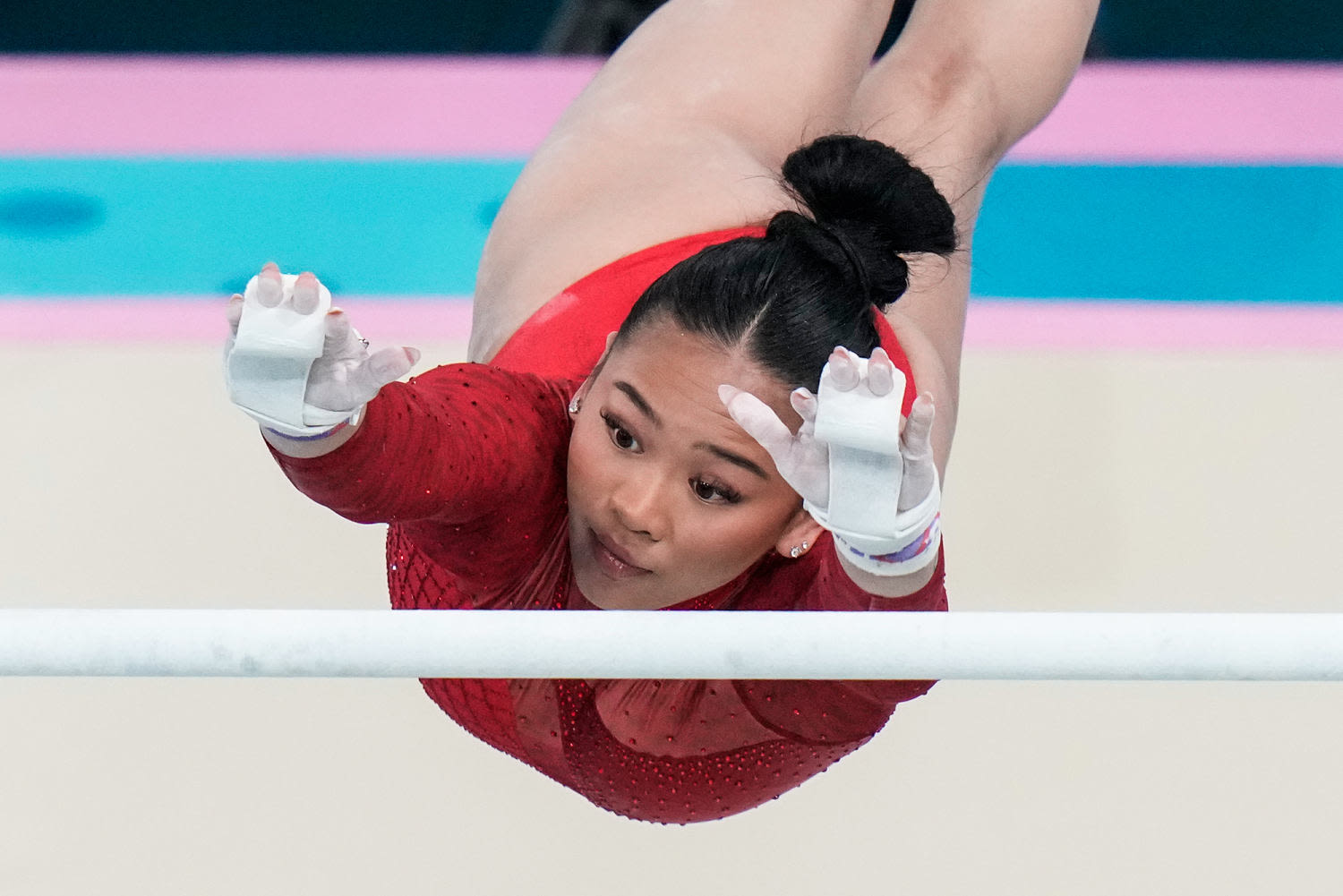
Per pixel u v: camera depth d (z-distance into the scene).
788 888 8.30
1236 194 12.98
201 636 4.37
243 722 9.04
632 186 7.89
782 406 5.12
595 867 8.40
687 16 9.02
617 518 5.30
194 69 14.10
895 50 9.28
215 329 11.48
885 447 4.13
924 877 8.32
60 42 14.95
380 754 8.91
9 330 11.37
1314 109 13.87
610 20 14.42
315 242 12.36
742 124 8.51
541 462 5.65
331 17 15.24
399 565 6.56
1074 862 8.38
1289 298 11.95
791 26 8.74
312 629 4.38
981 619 4.40
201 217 12.56
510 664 4.39
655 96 8.53
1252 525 10.05
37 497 10.14
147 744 8.90
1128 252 12.37
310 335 4.20
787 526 5.42
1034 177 13.12
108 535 9.91
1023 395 10.91
